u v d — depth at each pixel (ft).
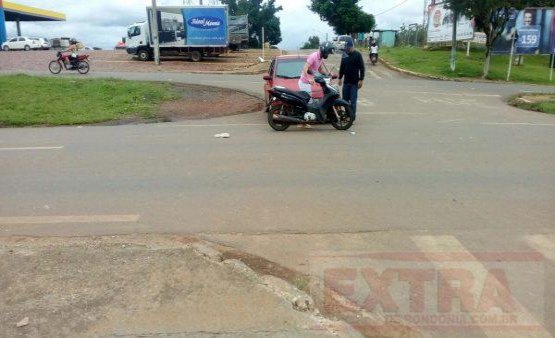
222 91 59.88
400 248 14.71
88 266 12.84
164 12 107.86
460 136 32.99
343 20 197.57
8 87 55.36
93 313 10.67
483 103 54.44
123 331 10.03
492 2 82.17
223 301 11.07
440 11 127.34
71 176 23.25
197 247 14.11
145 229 16.31
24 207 18.80
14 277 12.29
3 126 40.52
